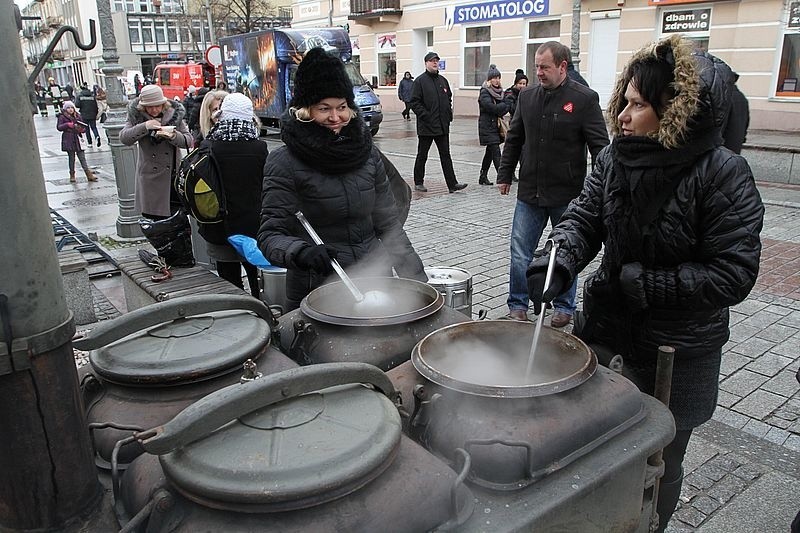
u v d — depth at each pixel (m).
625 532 1.55
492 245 6.79
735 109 3.39
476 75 21.38
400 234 2.76
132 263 4.24
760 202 1.86
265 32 18.16
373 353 1.74
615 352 2.18
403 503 1.14
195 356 1.49
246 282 5.60
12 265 1.10
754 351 4.08
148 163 5.81
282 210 2.41
